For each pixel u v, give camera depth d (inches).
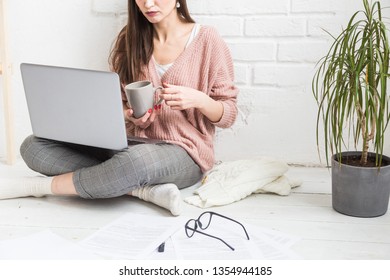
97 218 58.8
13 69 79.6
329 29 72.7
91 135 60.1
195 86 67.9
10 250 49.9
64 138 62.6
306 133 76.9
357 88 55.8
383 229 56.1
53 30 78.1
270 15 73.7
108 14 76.5
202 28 68.6
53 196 65.7
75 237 53.7
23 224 57.0
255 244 51.5
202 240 52.4
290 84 75.4
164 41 69.7
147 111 61.2
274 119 77.0
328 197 65.6
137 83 61.8
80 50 78.3
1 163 80.6
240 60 75.6
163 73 68.4
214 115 66.3
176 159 63.0
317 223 57.4
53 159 64.7
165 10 65.4
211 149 70.2
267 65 75.2
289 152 78.0
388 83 72.1
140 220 57.0
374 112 55.2
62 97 59.4
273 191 66.1
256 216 59.1
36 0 77.4
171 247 50.9
